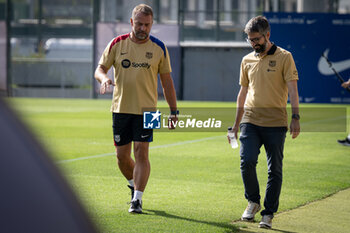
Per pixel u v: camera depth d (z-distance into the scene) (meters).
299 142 42.19
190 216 17.59
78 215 3.43
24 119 3.42
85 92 119.88
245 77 17.05
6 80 105.44
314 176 26.61
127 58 17.27
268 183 16.19
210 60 106.12
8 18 106.50
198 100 106.69
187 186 23.59
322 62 90.81
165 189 22.78
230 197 21.19
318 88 91.25
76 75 123.56
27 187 3.26
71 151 35.22
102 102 97.81
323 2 106.56
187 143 41.16
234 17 185.00
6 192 3.21
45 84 121.44
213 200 20.53
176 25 104.50
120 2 166.12
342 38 90.06
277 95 16.22
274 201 16.09
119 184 23.59
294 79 16.09
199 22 174.00
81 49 147.62
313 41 90.75
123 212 17.94
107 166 28.89
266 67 16.23
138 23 16.89
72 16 180.38
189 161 31.61
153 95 17.59
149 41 17.47
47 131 48.16
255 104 16.34
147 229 15.63
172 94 18.11
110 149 36.62
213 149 37.59
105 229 15.38
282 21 90.94
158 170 28.11
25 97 119.44
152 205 19.33
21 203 3.23
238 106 17.38
